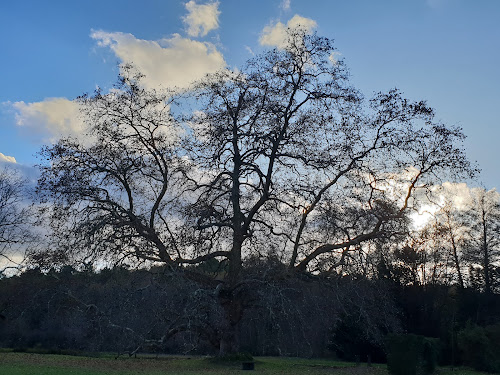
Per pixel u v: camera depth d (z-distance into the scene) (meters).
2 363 24.88
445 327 37.09
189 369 24.50
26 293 31.11
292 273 26.31
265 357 35.34
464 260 48.28
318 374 23.86
